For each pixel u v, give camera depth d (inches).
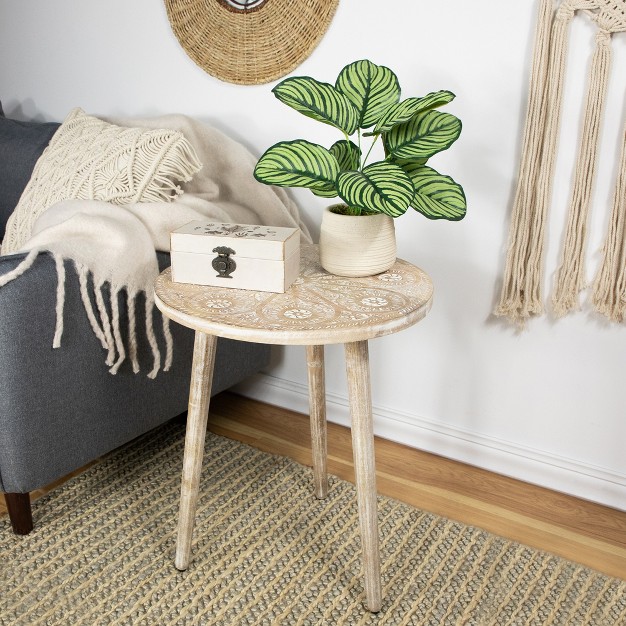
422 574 53.4
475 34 57.8
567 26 53.3
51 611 49.2
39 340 51.4
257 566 54.0
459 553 55.7
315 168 45.9
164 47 74.6
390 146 48.0
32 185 67.7
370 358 71.7
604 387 60.5
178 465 66.8
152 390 61.7
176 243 48.4
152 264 56.3
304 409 77.5
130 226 55.8
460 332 65.8
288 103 46.1
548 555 55.7
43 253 51.8
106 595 50.8
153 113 78.2
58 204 58.4
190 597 50.8
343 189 43.2
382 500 62.2
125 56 77.9
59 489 62.6
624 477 61.5
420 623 48.9
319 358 57.7
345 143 49.9
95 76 81.0
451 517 60.6
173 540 56.6
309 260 54.5
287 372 77.7
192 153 61.9
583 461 63.3
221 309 44.9
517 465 66.3
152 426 63.1
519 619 49.4
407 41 61.0
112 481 64.0
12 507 55.8
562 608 50.4
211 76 72.2
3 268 49.5
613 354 59.3
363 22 62.6
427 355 68.2
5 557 54.2
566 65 54.6
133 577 52.6
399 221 65.9
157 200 60.4
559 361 61.9
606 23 51.5
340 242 49.4
